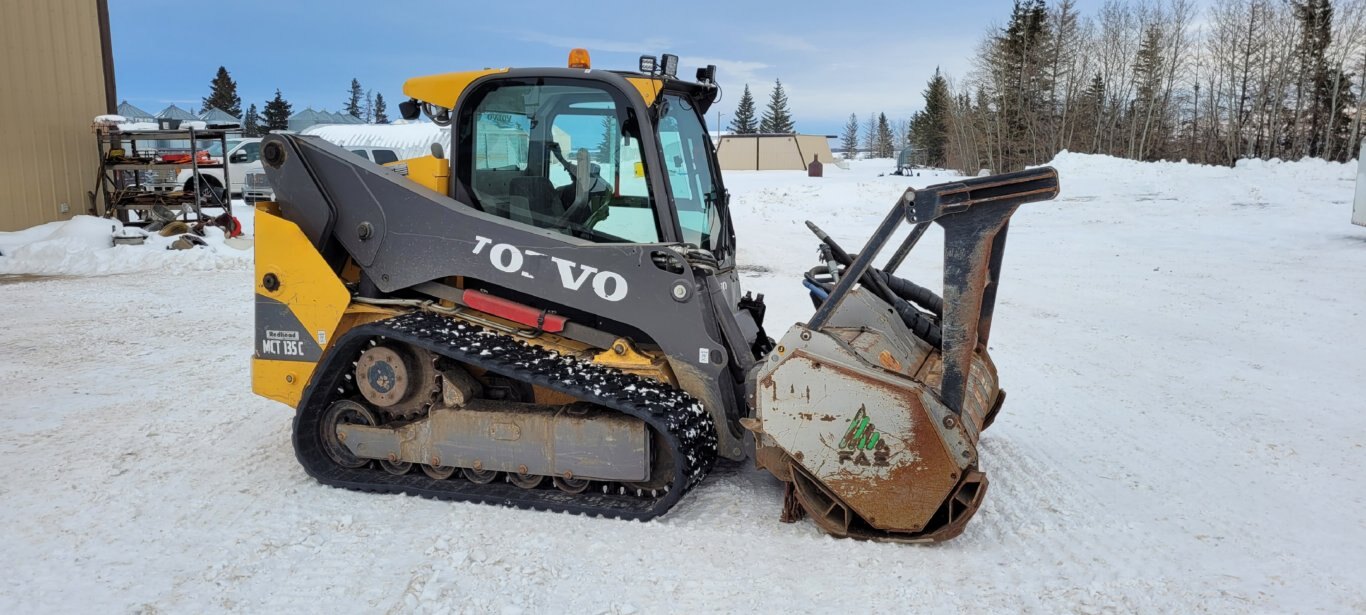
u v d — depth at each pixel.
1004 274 11.89
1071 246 14.65
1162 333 8.12
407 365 4.08
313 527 3.73
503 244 4.03
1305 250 13.18
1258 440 5.04
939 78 67.56
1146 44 51.94
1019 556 3.49
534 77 4.10
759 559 3.45
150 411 5.58
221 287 10.82
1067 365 6.91
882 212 21.77
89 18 14.87
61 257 12.27
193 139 14.07
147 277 11.61
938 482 3.47
